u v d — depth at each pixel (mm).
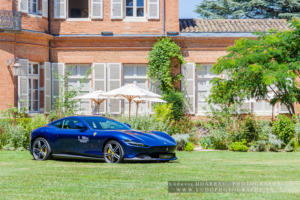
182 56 25062
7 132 18484
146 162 12711
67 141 12953
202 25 26094
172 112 23797
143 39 24812
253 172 10570
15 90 22688
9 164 12125
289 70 19812
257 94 21641
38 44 23797
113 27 24828
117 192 7496
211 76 25281
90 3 24859
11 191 7598
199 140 20734
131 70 25188
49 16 24844
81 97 21156
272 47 20781
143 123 19609
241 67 20516
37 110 24094
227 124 20266
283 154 16875
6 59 22562
